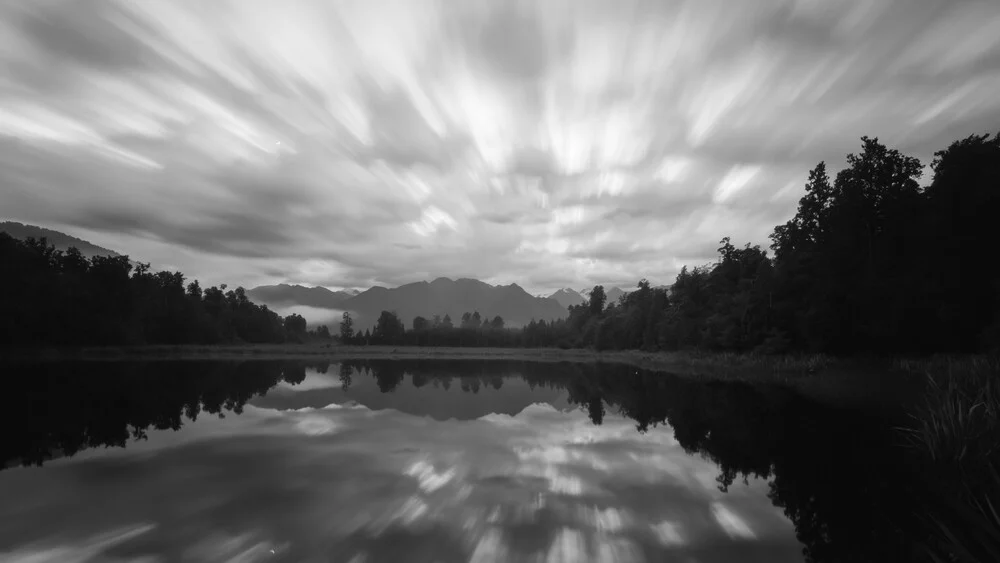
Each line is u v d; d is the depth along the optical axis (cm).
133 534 790
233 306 17138
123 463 1277
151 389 3203
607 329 13600
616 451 1457
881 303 3806
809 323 4466
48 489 1044
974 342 3444
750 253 7319
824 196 5225
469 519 875
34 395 2795
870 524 860
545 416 2195
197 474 1177
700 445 1534
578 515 900
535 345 18600
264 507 928
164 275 13350
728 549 754
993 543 766
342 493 1024
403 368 6550
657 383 3862
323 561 692
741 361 5216
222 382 3812
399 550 736
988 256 3341
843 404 2397
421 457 1366
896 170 4322
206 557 707
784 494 1031
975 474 1106
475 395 3081
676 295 9344
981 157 3341
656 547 762
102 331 8856
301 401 2686
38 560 698
